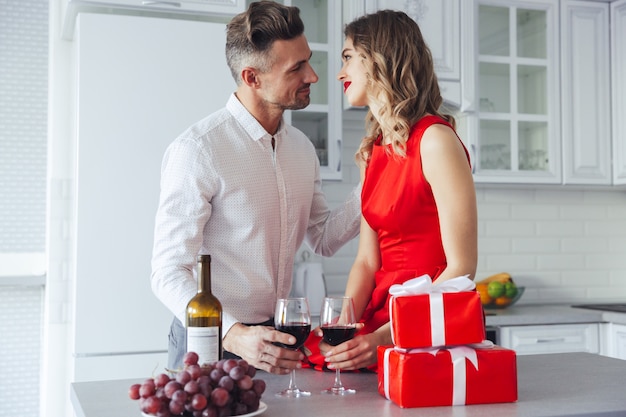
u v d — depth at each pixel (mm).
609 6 3867
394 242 1861
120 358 2721
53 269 3096
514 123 3688
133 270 2746
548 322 3406
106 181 2732
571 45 3795
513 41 3701
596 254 4160
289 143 2184
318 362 1773
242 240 2041
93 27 2744
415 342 1382
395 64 1814
